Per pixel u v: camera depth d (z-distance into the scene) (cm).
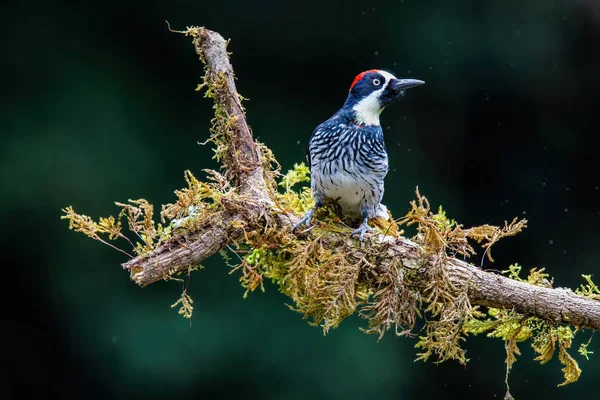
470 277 560
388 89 670
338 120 666
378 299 571
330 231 587
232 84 655
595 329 556
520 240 1555
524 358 1407
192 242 579
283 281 609
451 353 553
